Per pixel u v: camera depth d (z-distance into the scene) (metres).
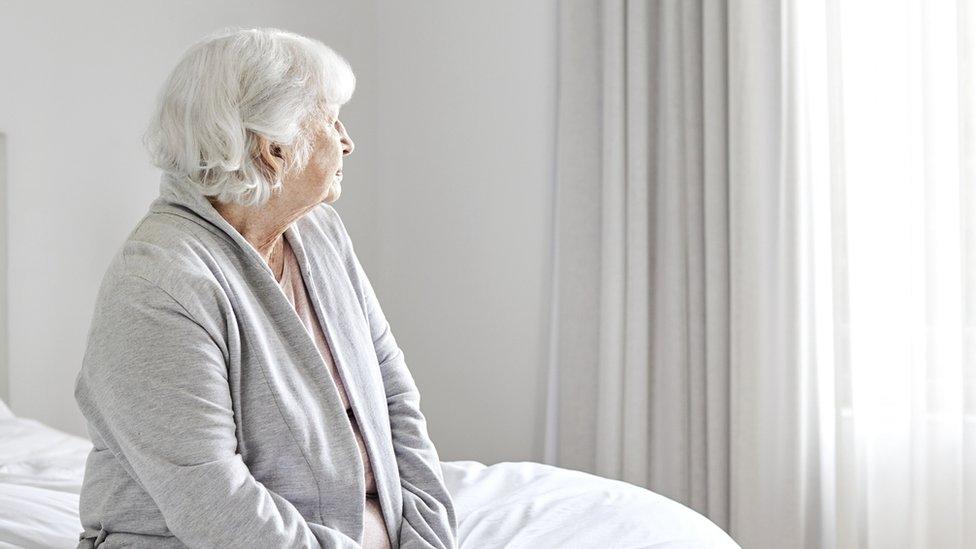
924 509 2.49
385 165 3.79
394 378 1.47
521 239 3.36
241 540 1.04
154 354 1.04
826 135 2.67
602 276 2.99
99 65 2.95
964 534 2.45
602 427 3.00
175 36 3.15
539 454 3.33
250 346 1.13
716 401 2.80
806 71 2.67
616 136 2.95
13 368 2.79
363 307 1.43
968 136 2.39
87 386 1.13
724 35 2.77
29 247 2.80
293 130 1.19
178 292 1.07
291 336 1.18
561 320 3.12
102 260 2.98
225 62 1.17
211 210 1.17
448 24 3.56
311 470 1.15
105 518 1.16
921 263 2.50
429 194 3.64
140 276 1.07
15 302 2.78
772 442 2.72
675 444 2.89
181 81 1.18
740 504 2.74
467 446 3.55
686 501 2.90
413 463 1.39
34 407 2.84
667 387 2.92
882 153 2.57
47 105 2.83
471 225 3.51
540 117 3.29
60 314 2.89
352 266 1.44
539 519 1.61
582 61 3.04
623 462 2.98
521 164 3.35
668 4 2.86
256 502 1.06
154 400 1.04
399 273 3.75
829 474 2.69
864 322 2.61
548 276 3.29
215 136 1.15
